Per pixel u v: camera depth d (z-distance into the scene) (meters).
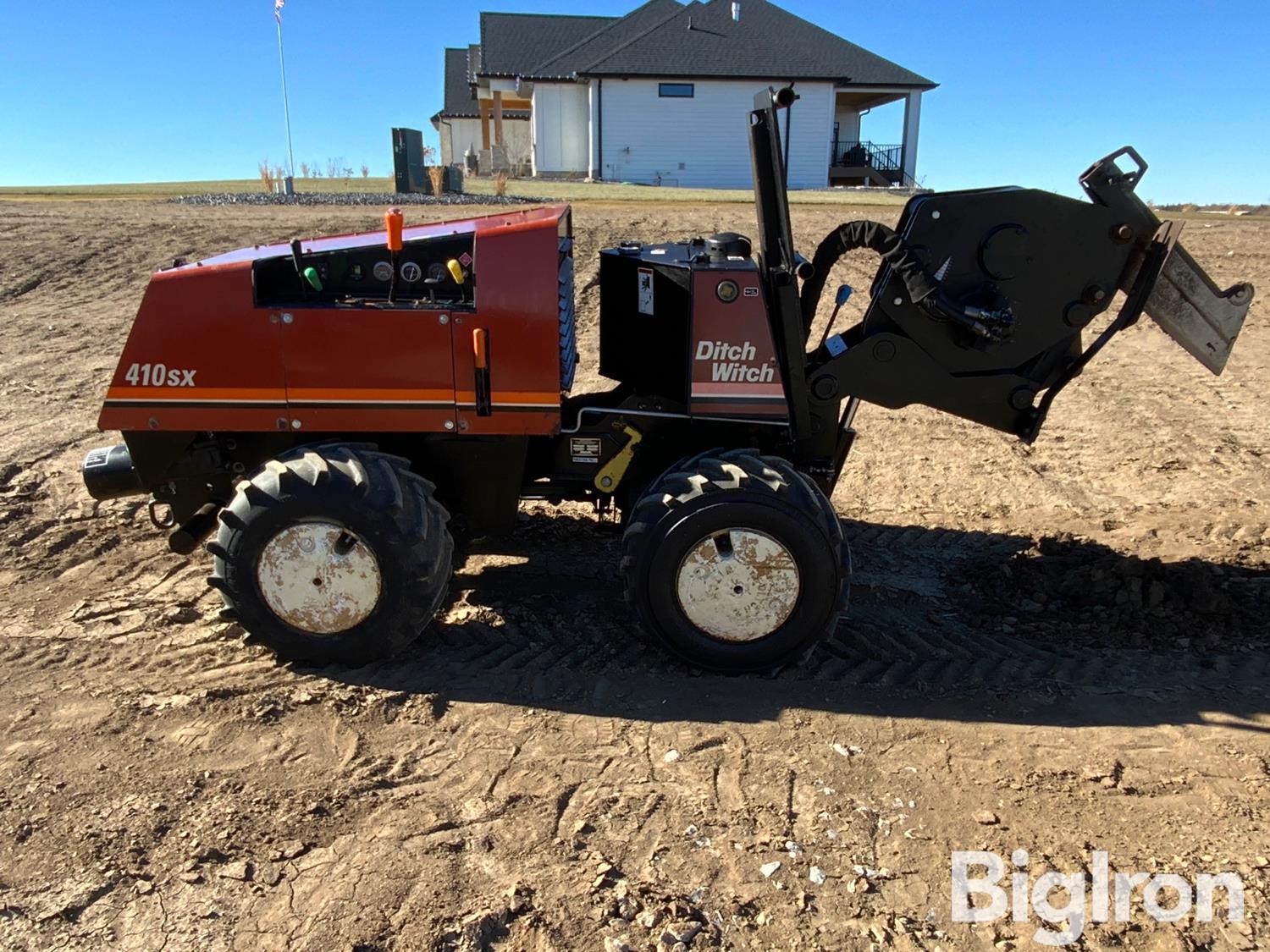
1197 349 4.31
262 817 3.04
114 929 2.59
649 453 4.26
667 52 25.83
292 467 3.71
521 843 2.95
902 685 3.97
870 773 3.35
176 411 3.89
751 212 15.84
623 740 3.52
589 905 2.70
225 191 20.27
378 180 25.19
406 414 3.90
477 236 3.78
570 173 27.52
